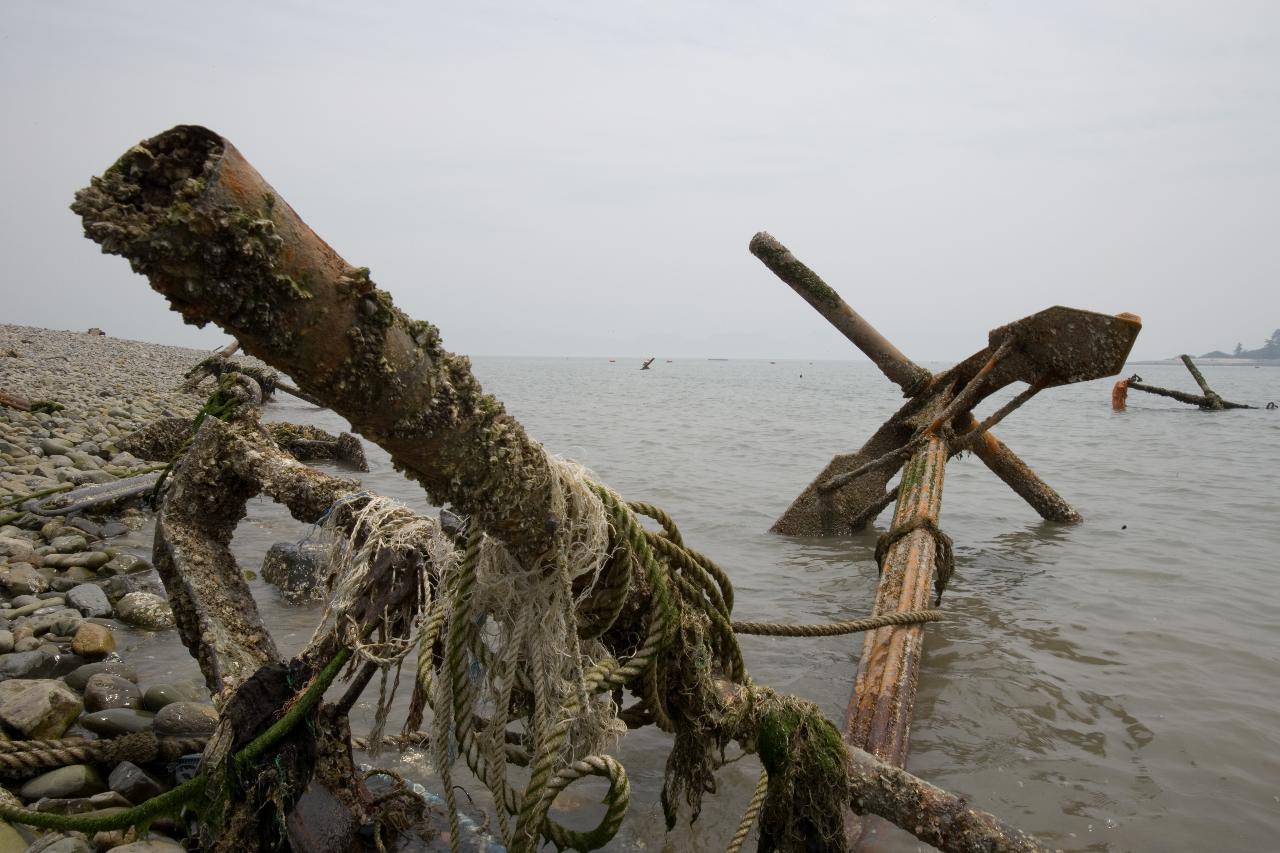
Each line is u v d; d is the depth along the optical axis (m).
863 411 30.77
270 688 3.03
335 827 3.09
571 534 2.69
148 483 8.38
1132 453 17.61
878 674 4.43
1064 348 7.81
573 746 3.09
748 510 10.85
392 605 3.18
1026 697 5.12
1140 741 4.59
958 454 9.01
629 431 21.30
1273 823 3.84
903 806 3.01
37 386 17.69
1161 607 6.89
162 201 1.79
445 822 3.60
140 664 4.97
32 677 4.65
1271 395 50.06
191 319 1.92
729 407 32.53
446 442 2.32
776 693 3.18
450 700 2.89
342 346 2.02
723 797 4.00
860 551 8.81
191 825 3.38
